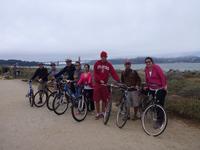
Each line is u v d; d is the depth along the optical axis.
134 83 8.80
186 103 9.91
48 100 10.55
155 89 7.95
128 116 8.75
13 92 17.25
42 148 6.30
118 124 8.11
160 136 7.27
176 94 12.73
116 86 8.56
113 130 7.80
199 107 9.39
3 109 11.15
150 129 7.70
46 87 11.98
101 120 9.05
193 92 12.48
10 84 24.11
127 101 8.15
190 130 7.89
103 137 7.12
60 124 8.52
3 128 8.10
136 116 9.04
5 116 9.77
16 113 10.30
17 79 32.69
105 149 6.23
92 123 8.64
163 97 7.86
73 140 6.88
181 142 6.79
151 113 7.55
